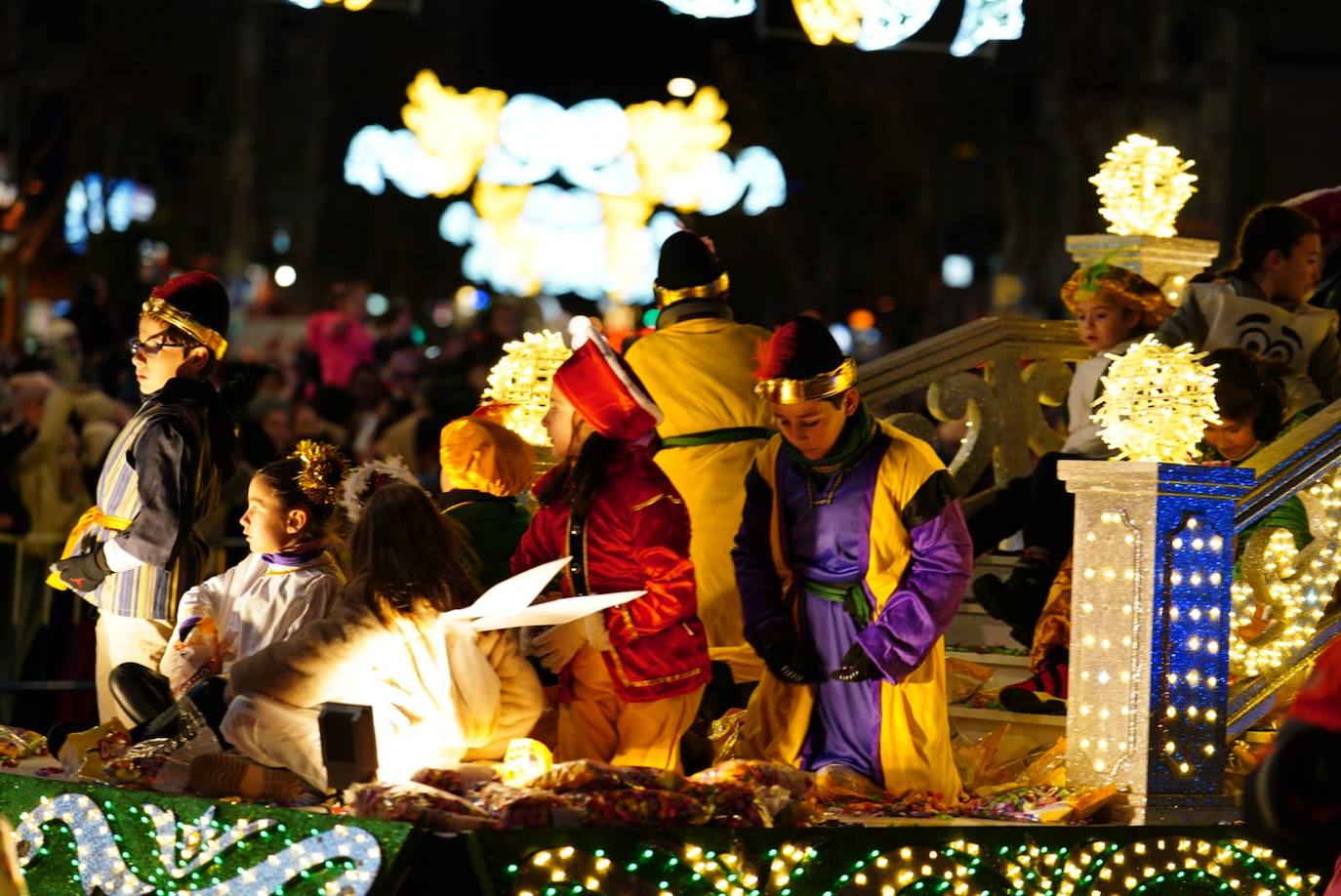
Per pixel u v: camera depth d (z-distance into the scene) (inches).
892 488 308.5
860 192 1963.6
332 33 2576.3
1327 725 188.5
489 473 329.4
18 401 560.7
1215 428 353.1
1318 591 334.3
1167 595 302.0
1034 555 377.7
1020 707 346.3
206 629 315.6
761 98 1947.6
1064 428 463.8
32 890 298.5
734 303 2158.0
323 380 847.7
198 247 1429.6
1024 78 1606.8
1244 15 1107.9
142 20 1529.3
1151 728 299.6
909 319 1860.2
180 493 337.1
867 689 312.7
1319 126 1327.5
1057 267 1663.4
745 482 339.9
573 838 258.2
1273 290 396.2
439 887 255.8
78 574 342.0
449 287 2637.8
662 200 1523.1
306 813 265.6
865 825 284.8
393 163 1464.1
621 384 292.2
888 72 1788.9
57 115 1444.4
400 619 282.7
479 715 285.6
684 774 316.8
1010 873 284.7
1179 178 458.3
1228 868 298.0
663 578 292.8
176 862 279.6
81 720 541.3
